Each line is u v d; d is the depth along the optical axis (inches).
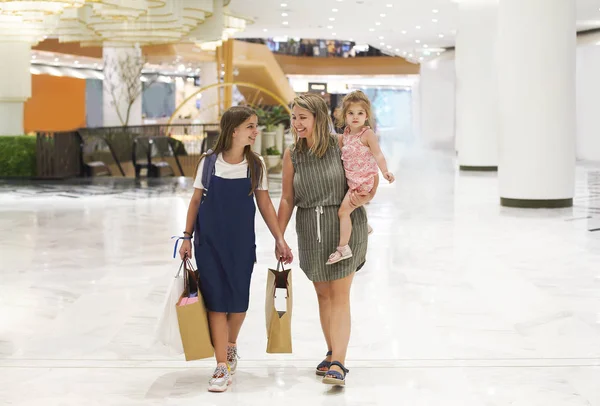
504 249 351.6
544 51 489.1
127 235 399.9
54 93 1549.0
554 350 193.6
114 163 854.5
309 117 165.5
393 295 258.1
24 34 729.0
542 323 221.0
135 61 1120.2
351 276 168.9
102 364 182.5
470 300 250.4
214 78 1405.0
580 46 1057.5
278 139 907.4
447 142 1552.7
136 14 621.6
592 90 1065.5
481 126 848.9
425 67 1562.5
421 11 900.6
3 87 807.1
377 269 304.5
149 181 749.9
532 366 179.9
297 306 242.5
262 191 169.6
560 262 318.0
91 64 1539.1
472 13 826.8
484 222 445.1
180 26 696.4
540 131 499.5
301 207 169.8
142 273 298.0
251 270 167.8
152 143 827.4
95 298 255.8
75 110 1612.9
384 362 183.6
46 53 1250.0
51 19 712.4
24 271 303.4
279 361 185.6
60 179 756.0
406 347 196.5
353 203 163.3
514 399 157.6
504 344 199.3
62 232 411.2
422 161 1078.4
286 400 157.2
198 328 162.2
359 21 992.2
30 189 664.4
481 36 828.6
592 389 163.5
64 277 291.1
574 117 504.1
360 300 250.7
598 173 817.5
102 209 519.2
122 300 252.5
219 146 166.6
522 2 489.4
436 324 219.9
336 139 169.3
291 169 169.8
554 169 503.8
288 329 167.8
